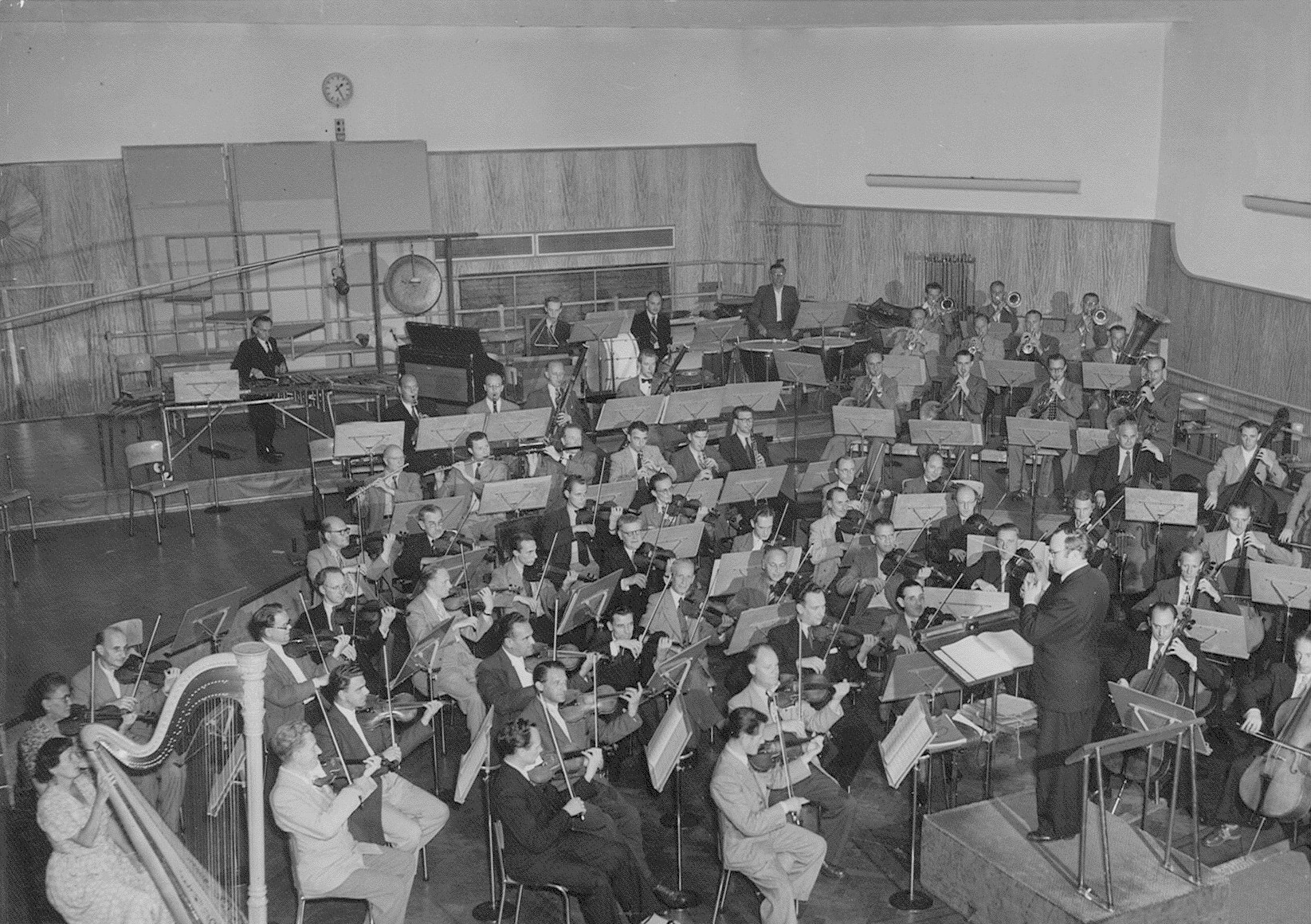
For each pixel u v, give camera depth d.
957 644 7.94
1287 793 8.08
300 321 18.80
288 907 7.84
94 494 14.16
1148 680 8.82
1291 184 14.71
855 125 19.88
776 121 20.70
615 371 16.05
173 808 7.80
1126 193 17.25
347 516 13.86
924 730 7.50
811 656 9.32
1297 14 14.35
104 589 12.23
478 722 8.96
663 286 21.25
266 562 12.85
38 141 17.23
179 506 14.48
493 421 12.74
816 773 8.25
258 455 15.34
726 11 17.41
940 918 7.84
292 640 9.05
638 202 20.80
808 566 11.13
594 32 19.92
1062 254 17.95
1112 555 11.21
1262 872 8.06
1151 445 12.63
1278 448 14.38
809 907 7.92
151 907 6.73
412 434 13.77
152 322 18.05
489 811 7.80
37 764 7.03
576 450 12.91
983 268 18.81
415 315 19.30
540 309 20.47
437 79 19.17
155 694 8.59
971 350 15.56
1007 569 10.18
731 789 7.39
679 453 13.16
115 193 17.70
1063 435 12.73
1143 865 7.60
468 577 10.11
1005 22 17.28
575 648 9.62
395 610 9.70
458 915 7.81
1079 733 7.74
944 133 18.91
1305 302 14.60
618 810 8.02
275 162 18.41
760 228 21.23
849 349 17.44
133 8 16.17
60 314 17.59
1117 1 15.05
